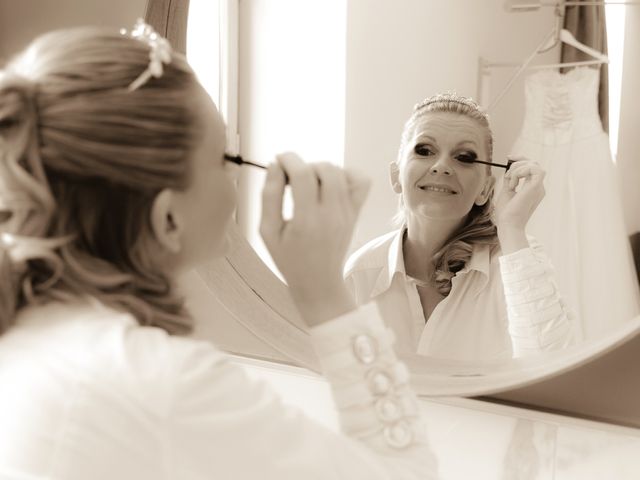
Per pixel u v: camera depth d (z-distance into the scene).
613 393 0.76
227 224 0.56
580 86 0.86
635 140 0.85
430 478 0.50
